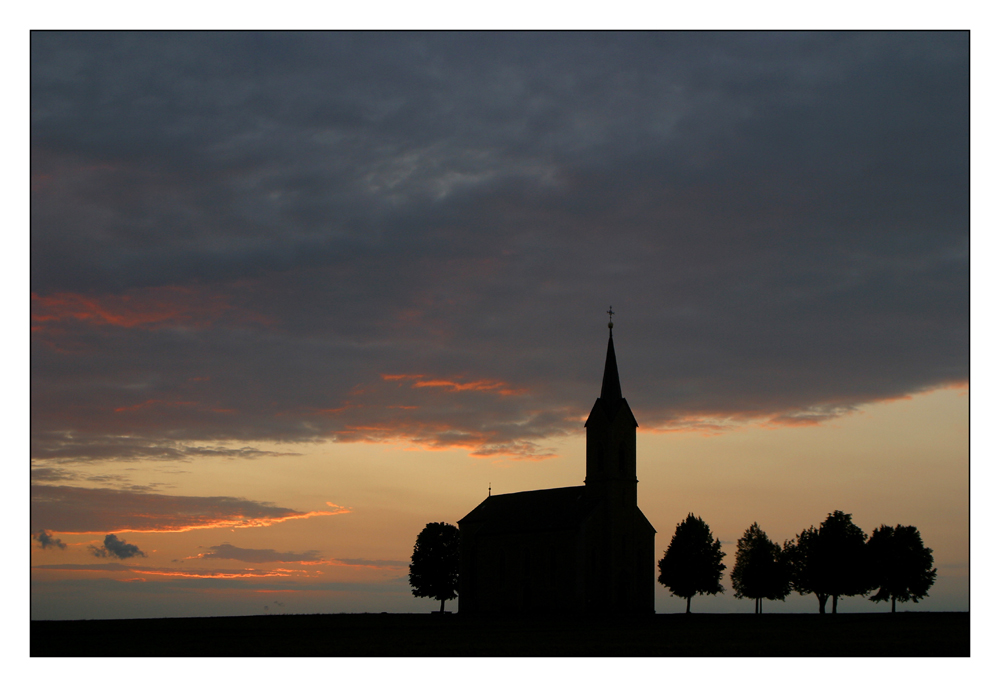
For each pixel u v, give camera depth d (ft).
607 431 427.33
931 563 417.69
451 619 388.78
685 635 278.46
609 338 443.73
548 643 253.65
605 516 420.36
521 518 449.48
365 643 258.16
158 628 318.04
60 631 305.94
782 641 253.85
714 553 437.17
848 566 400.67
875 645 240.12
